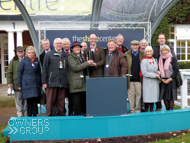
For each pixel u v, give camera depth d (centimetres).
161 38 522
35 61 488
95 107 443
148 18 796
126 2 803
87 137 437
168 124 473
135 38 643
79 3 819
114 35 638
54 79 455
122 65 488
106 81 444
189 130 484
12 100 816
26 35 1278
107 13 830
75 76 462
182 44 1348
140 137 446
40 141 430
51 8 809
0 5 965
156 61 498
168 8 688
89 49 510
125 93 450
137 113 465
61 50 467
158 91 495
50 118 432
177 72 491
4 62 1291
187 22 1308
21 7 643
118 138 440
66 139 434
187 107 550
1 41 1284
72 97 472
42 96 496
